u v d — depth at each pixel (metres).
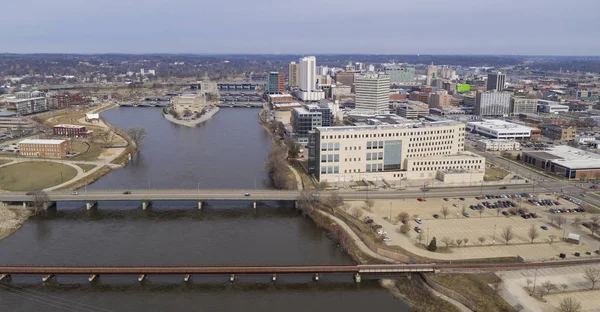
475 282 195.88
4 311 184.25
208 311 187.12
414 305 190.38
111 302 192.25
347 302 194.25
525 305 177.75
